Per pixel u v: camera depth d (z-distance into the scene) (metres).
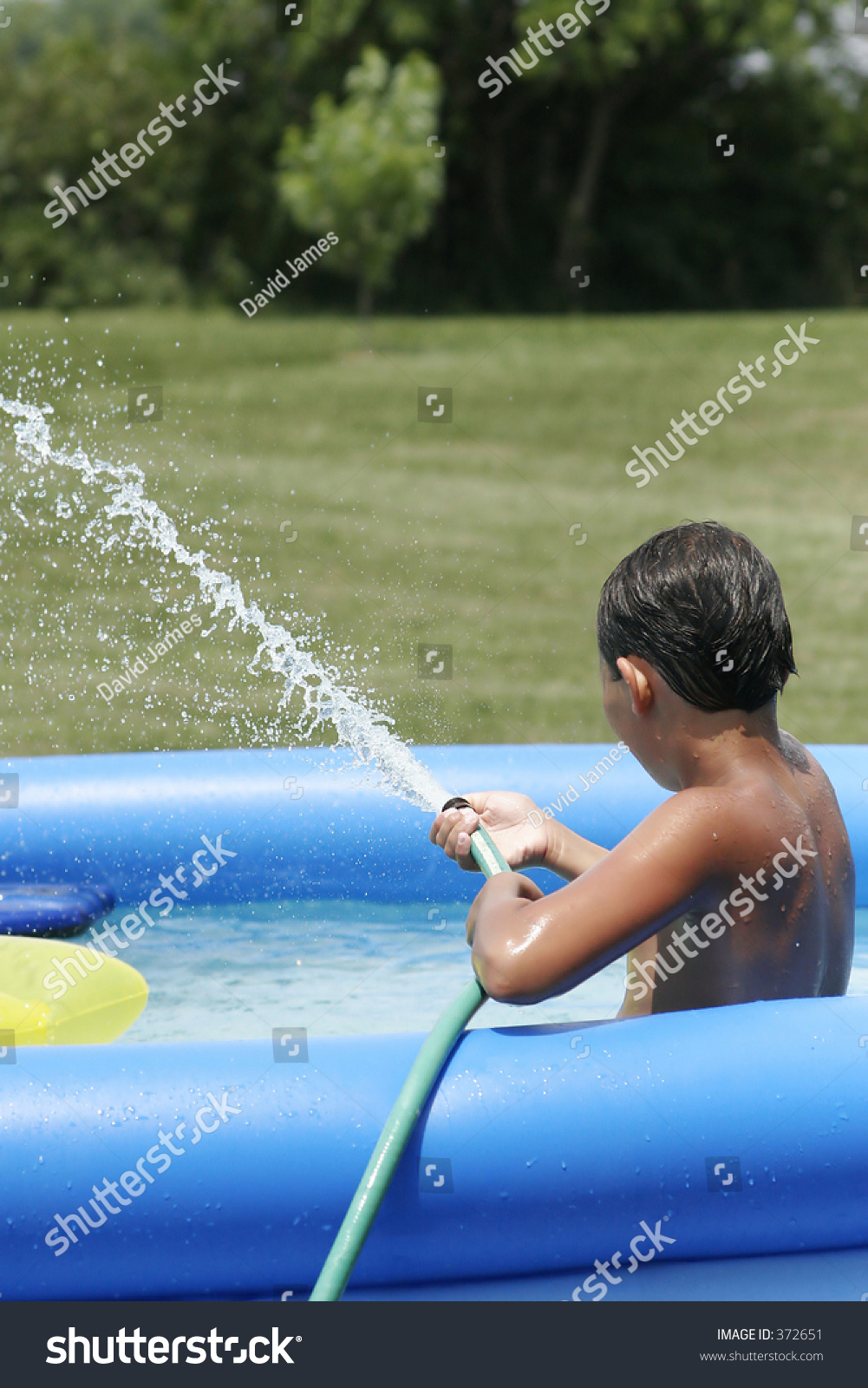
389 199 36.72
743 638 2.84
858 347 29.70
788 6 50.75
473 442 20.58
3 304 45.16
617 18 49.34
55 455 6.77
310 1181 2.69
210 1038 3.90
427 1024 4.04
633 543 13.71
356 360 30.47
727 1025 2.86
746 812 2.79
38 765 5.45
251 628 9.77
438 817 3.50
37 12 58.75
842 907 3.09
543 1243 2.76
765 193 55.34
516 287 54.31
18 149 47.31
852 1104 2.78
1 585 10.38
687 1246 2.80
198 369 27.78
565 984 2.72
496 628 10.43
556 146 54.75
